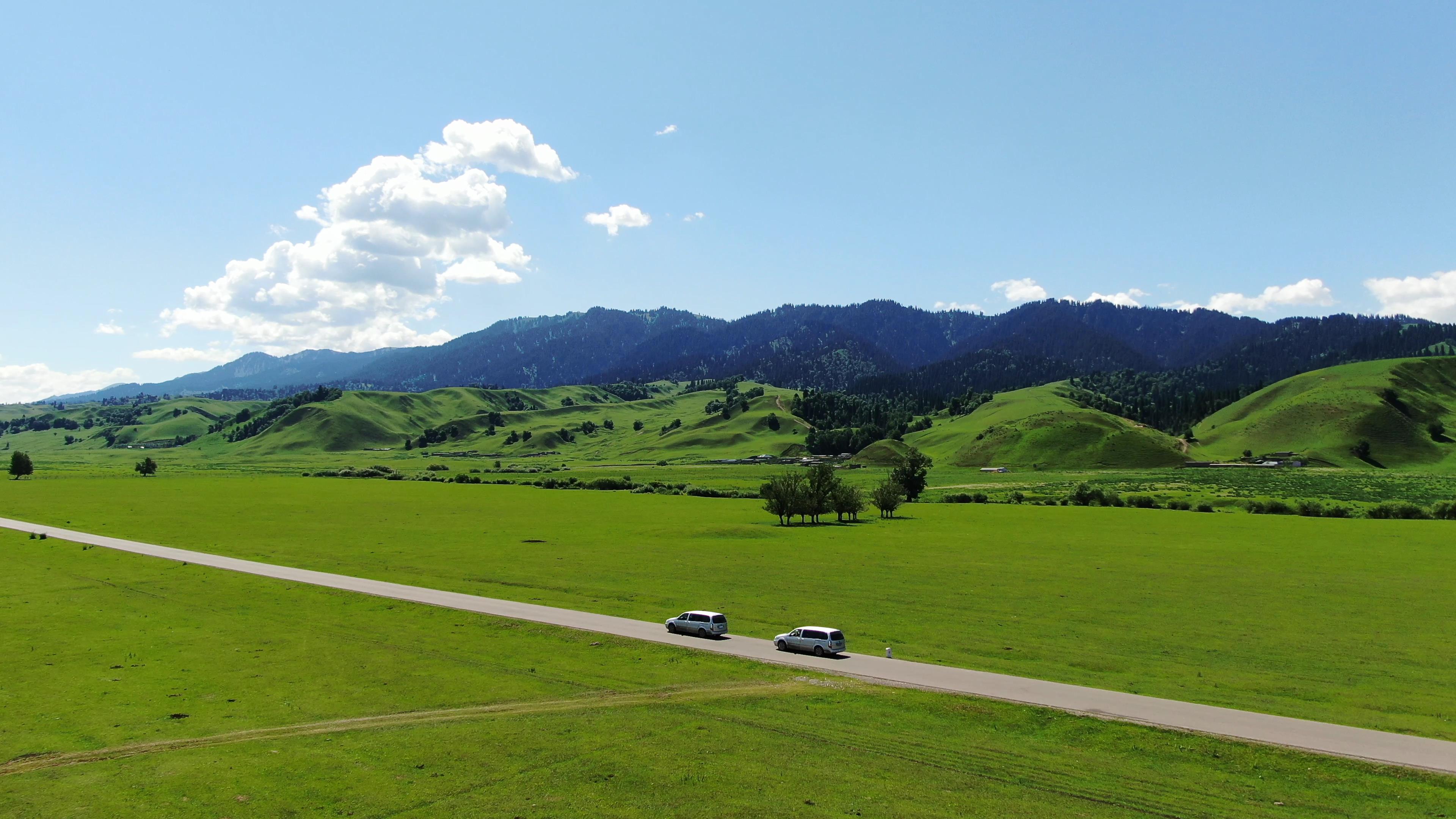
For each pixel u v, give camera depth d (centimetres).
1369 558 8531
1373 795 2789
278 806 2755
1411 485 19450
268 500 16312
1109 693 3925
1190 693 3909
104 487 18862
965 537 10669
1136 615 5856
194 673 4406
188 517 12875
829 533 11331
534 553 9206
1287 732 3344
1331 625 5472
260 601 6425
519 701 3922
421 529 11694
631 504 16412
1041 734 3428
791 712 3703
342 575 7631
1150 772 3039
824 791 2858
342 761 3152
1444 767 2978
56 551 9031
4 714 3731
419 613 5928
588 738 3375
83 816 2688
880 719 3606
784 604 6316
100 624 5612
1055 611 5997
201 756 3200
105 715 3716
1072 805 2745
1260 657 4638
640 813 2689
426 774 3028
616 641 5031
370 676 4347
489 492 19100
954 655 4719
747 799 2788
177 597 6575
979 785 2911
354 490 19200
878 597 6581
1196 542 9962
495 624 5556
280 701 3938
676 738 3378
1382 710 3659
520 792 2861
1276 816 2650
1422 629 5359
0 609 6128
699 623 5194
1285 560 8450
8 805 2766
